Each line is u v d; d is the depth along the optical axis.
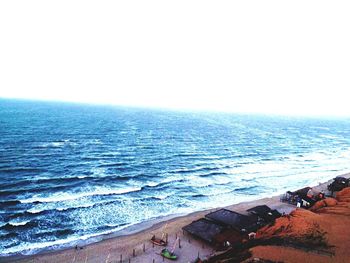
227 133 171.62
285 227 42.56
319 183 79.19
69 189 61.97
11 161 79.62
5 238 42.06
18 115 193.12
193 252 41.19
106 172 76.06
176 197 62.19
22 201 54.28
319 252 33.28
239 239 42.91
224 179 77.50
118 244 42.78
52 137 120.25
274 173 87.38
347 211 48.06
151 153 102.44
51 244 41.69
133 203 57.41
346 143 166.12
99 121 194.25
